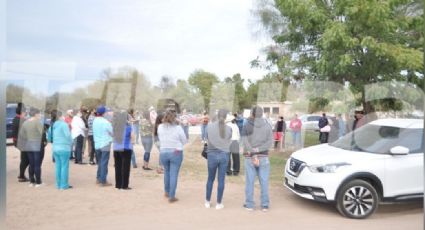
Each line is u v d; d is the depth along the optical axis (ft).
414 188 18.85
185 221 17.07
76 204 19.11
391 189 18.56
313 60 29.22
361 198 18.15
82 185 23.47
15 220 16.26
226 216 17.97
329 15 27.50
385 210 19.66
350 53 26.30
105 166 23.50
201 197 21.26
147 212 18.21
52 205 18.69
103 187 23.02
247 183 19.20
